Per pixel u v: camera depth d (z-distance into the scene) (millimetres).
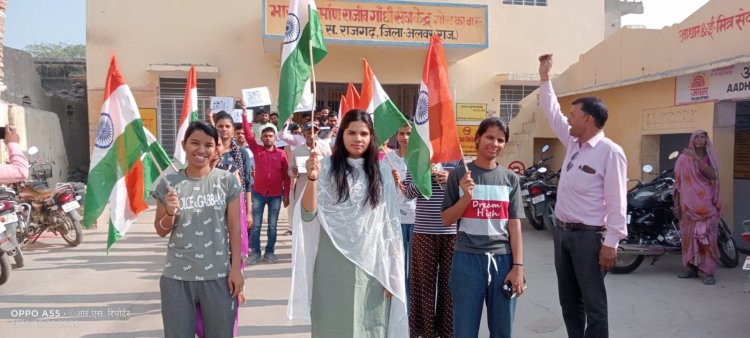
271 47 14180
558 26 16719
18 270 7168
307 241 3326
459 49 14641
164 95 14781
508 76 15906
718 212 6492
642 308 5547
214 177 3322
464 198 3475
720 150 8258
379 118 4906
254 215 7578
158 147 3920
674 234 6969
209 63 14852
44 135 13844
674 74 8703
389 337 3398
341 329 3223
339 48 15227
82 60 17750
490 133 3576
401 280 3363
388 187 3406
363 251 3252
